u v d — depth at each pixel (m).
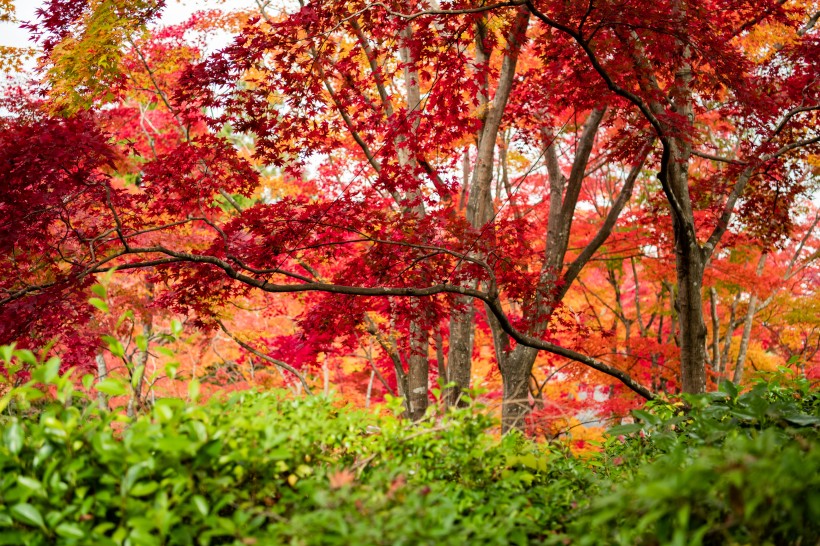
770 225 10.05
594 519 2.16
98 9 7.29
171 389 11.18
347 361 14.02
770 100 7.71
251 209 6.25
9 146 5.25
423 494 2.52
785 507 2.03
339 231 6.52
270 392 3.24
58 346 8.25
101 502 2.37
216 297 6.85
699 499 2.08
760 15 8.28
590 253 9.41
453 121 7.04
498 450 3.22
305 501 2.64
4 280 6.17
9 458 2.39
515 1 6.03
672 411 4.55
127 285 10.62
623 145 8.37
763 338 17.12
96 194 6.21
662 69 7.51
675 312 13.38
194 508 2.32
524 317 8.12
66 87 7.43
